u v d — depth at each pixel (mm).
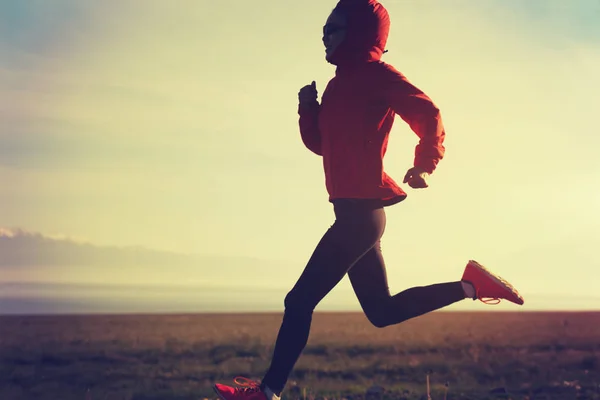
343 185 5250
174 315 111938
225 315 113562
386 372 20391
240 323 72812
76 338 39188
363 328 60375
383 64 5426
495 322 74750
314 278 5215
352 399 14008
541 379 18547
